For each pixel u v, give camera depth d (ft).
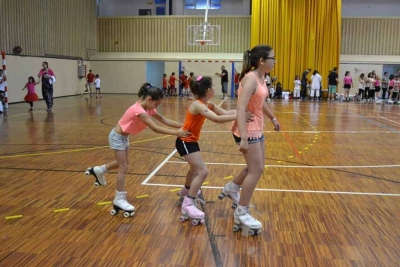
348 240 11.22
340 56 74.23
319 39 72.84
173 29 78.18
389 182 16.97
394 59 73.10
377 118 41.39
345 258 10.14
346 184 16.63
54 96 64.64
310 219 12.77
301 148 24.47
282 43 73.72
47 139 26.43
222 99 66.44
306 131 31.65
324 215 13.12
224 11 81.46
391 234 11.65
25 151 22.52
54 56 64.44
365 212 13.41
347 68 73.67
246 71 11.34
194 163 12.25
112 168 13.56
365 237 11.43
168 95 74.59
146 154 21.91
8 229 11.75
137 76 78.13
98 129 31.04
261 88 11.10
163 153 22.21
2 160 20.25
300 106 55.62
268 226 12.19
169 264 9.75
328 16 72.23
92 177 17.21
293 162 20.57
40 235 11.36
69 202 14.11
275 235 11.53
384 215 13.15
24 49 56.18
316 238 11.34
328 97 66.69
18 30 54.65
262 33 74.08
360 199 14.74
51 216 12.80
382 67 72.90
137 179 16.99
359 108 53.01
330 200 14.61
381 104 60.49
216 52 77.56
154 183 16.44
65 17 68.03
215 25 76.02
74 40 71.67
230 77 75.61
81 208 13.55
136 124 12.55
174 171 18.31
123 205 12.83
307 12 72.69
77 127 32.04
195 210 12.23
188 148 12.25
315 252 10.46
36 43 59.26
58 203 13.99
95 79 70.08
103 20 80.02
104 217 12.78
